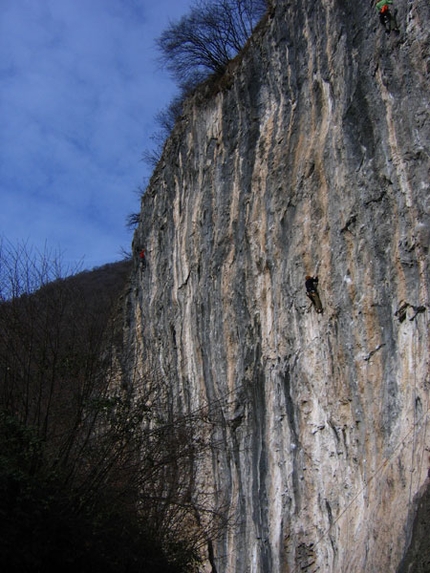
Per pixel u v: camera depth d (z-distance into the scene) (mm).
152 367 27266
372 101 16250
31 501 17469
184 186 28516
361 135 16609
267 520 20047
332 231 17672
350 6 17391
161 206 32156
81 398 20391
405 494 13875
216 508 22891
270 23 22031
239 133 23641
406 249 15000
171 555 21656
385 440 15258
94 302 35375
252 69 23047
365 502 15609
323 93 18672
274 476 20031
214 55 31797
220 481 23672
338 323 17281
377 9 16078
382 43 16062
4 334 20938
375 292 15984
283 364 19812
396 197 15344
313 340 18531
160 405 24156
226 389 23297
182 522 24047
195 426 23828
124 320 36094
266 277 21047
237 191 23344
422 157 14711
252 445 21469
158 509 22906
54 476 18047
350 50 17297
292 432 19250
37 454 18172
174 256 29219
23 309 21953
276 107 21562
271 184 20922
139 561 19875
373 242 16078
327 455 17781
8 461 17375
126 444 20359
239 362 22641
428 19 14789
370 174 16219
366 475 15852
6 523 17094
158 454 21781
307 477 18422
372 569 14062
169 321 29422
